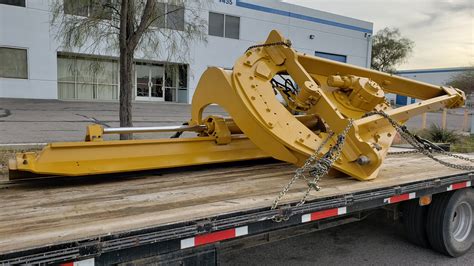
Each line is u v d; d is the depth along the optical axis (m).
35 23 19.55
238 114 3.69
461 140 13.37
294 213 2.55
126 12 6.93
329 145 3.49
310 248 4.27
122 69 7.16
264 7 26.53
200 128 4.15
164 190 2.96
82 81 20.86
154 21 7.41
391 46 49.62
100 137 3.60
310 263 3.88
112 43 8.09
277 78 4.38
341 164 3.37
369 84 3.95
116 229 1.97
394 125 3.77
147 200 2.64
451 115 31.31
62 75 21.11
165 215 2.25
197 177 3.48
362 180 3.37
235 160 3.95
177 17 8.19
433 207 4.11
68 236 1.86
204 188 3.04
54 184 3.17
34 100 19.52
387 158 5.05
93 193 2.86
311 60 4.08
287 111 3.69
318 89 3.63
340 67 4.26
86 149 3.25
